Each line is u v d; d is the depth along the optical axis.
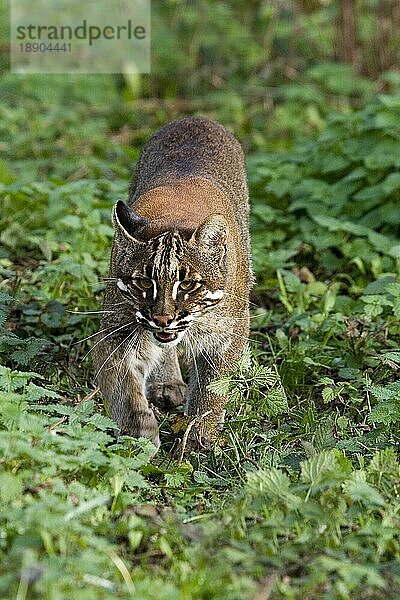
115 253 10.41
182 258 9.98
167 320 9.91
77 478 8.80
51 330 12.70
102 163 18.58
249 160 17.56
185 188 11.39
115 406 10.42
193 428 10.80
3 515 7.61
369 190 15.63
